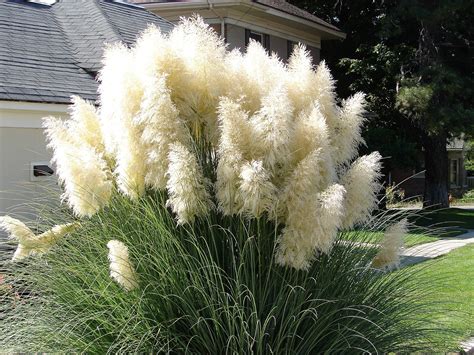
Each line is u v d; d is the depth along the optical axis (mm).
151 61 3488
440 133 19266
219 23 17406
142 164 3467
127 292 3400
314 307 3426
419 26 21453
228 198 3273
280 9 18719
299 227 3154
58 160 3592
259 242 3326
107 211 3721
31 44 9531
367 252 3760
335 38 23500
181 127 3395
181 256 3379
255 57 3783
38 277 3678
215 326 3250
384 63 22453
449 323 5422
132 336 3271
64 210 4031
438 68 19047
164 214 3564
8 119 7812
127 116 3438
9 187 7758
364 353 3533
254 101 3604
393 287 3795
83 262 3631
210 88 3559
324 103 3744
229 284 3393
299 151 3361
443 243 12953
